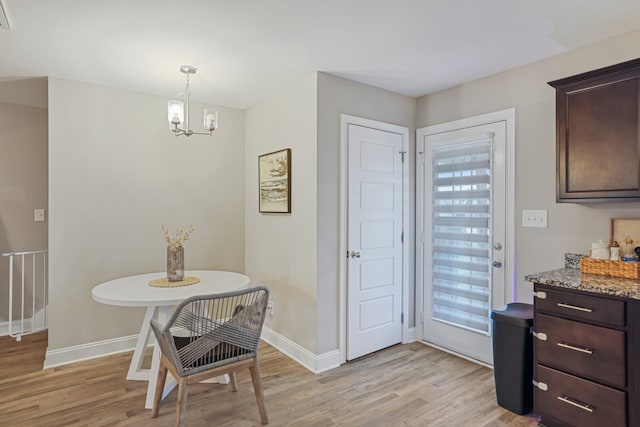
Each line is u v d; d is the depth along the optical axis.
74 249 2.99
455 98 3.12
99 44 2.32
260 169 3.54
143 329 2.61
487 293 2.90
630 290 1.74
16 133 3.74
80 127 3.00
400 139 3.34
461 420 2.16
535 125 2.61
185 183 3.53
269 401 2.36
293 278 3.08
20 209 3.77
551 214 2.52
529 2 1.86
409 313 3.43
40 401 2.34
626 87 1.97
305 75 2.87
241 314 2.03
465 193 3.05
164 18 2.01
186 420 2.14
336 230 2.92
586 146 2.13
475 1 1.85
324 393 2.47
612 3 1.87
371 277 3.13
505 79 2.78
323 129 2.83
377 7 1.90
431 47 2.38
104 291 2.41
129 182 3.24
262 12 1.95
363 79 2.96
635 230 2.13
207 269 3.66
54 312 2.90
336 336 2.93
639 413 1.70
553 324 2.00
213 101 3.56
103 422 2.12
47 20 2.02
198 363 1.93
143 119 3.29
